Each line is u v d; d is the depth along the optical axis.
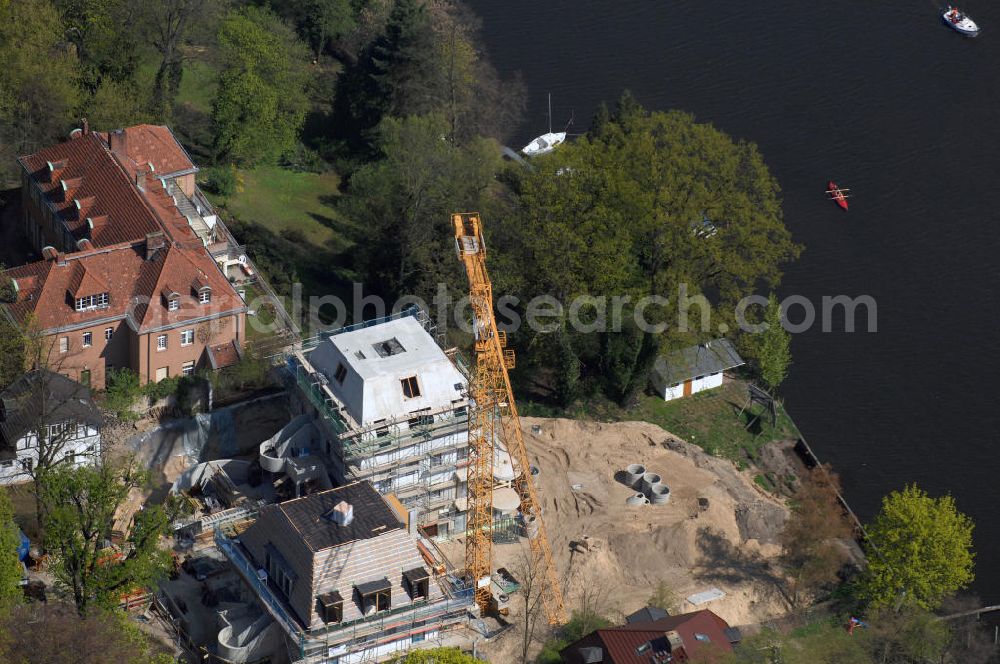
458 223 162.12
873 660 172.88
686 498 188.25
